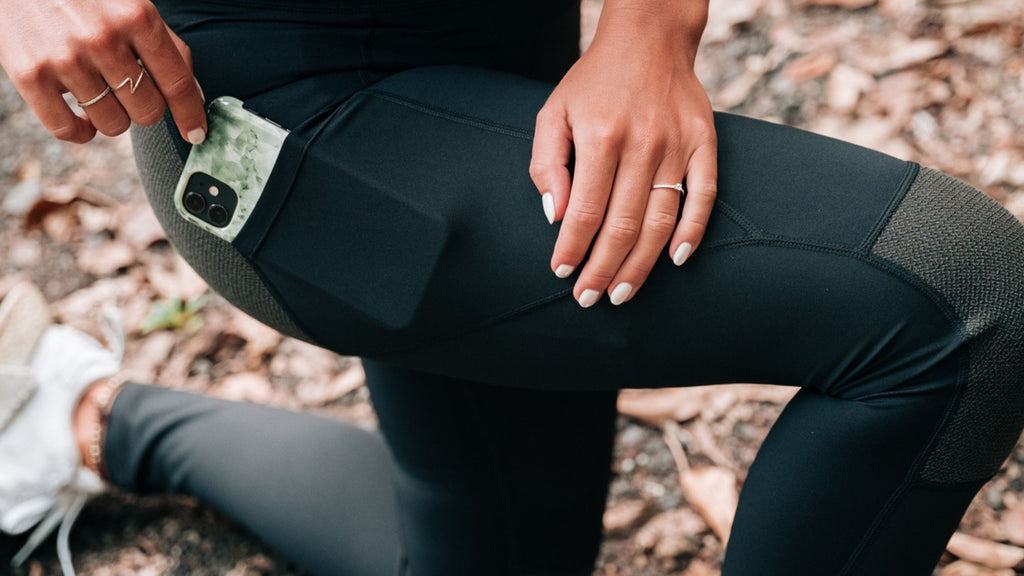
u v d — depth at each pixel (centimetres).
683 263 71
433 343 82
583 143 70
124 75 69
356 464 135
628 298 72
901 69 193
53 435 142
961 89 188
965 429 72
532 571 129
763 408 154
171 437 142
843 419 73
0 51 69
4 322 142
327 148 77
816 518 77
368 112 78
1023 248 71
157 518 150
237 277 87
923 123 184
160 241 190
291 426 140
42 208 195
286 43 79
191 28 82
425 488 115
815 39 203
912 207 70
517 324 77
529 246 74
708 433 153
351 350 88
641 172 70
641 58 73
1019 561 128
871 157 73
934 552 80
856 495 75
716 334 73
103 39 67
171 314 177
